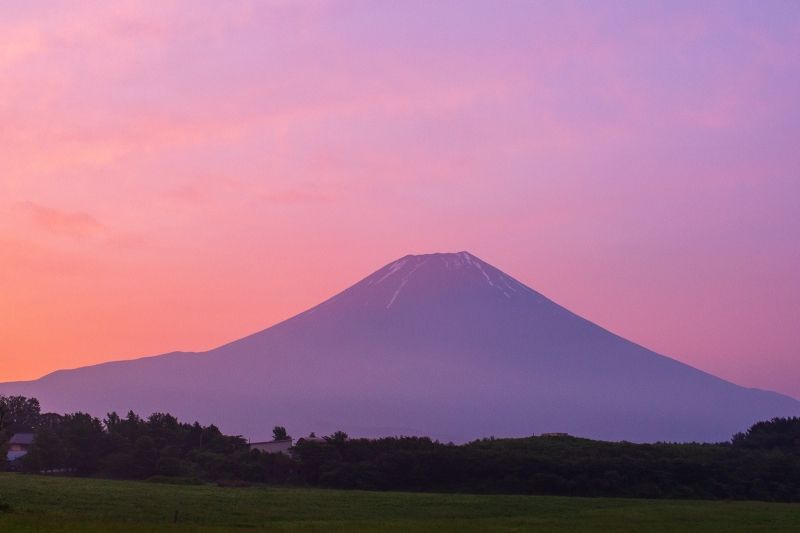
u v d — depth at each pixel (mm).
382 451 102500
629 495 90438
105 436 112562
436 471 95875
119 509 61938
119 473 106562
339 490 84438
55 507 61469
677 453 102188
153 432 120000
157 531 49406
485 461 95750
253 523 57281
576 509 70562
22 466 107250
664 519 63500
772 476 95438
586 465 93875
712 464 95750
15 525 49844
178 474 102125
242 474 100750
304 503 70188
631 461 95375
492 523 59094
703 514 67000
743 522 61906
